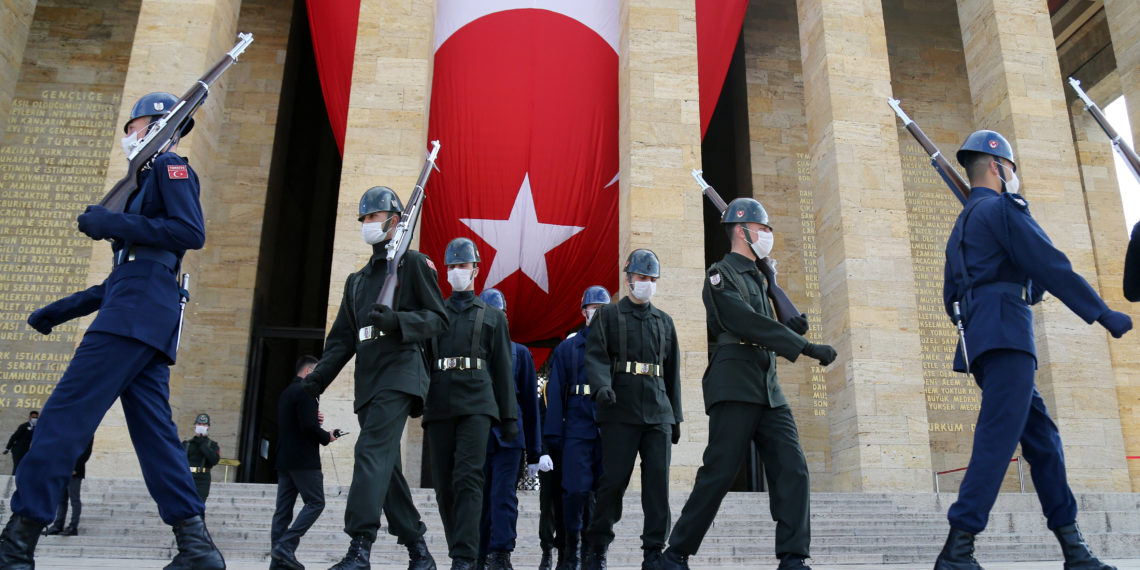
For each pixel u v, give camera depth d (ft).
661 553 19.44
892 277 50.57
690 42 53.93
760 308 17.48
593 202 54.13
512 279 53.83
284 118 69.21
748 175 71.77
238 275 63.36
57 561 25.62
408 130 50.34
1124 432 63.36
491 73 54.65
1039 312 51.21
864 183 52.16
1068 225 52.95
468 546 18.28
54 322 15.26
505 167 53.57
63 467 12.83
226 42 54.39
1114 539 32.89
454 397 19.08
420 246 52.90
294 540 24.49
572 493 23.84
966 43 60.13
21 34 59.67
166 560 29.37
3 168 63.98
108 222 13.62
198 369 61.11
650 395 19.98
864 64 54.60
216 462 37.63
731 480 16.88
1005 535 34.86
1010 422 15.71
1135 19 58.03
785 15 75.92
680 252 49.73
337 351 18.49
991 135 17.98
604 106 55.26
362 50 51.57
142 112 15.30
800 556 16.35
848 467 48.11
